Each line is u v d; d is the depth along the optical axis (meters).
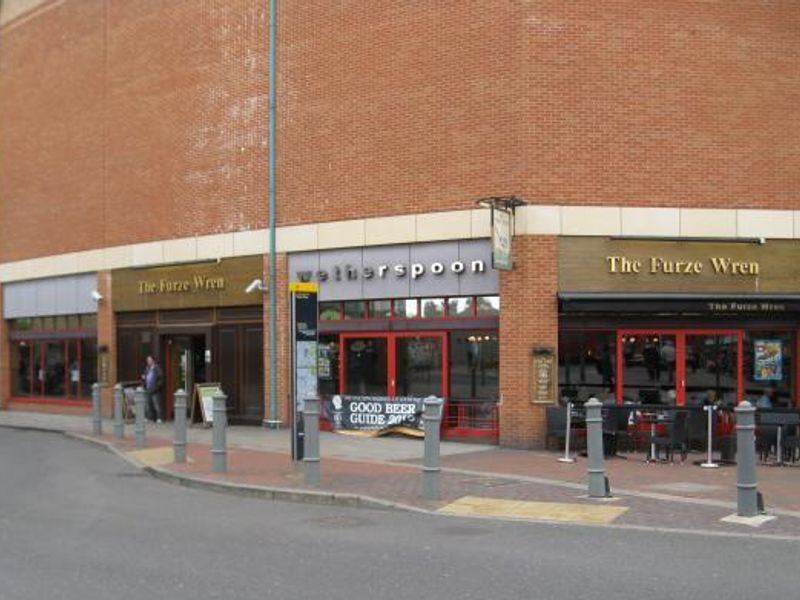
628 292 17.47
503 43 17.72
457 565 7.95
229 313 22.42
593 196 17.48
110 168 25.52
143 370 24.69
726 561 8.13
